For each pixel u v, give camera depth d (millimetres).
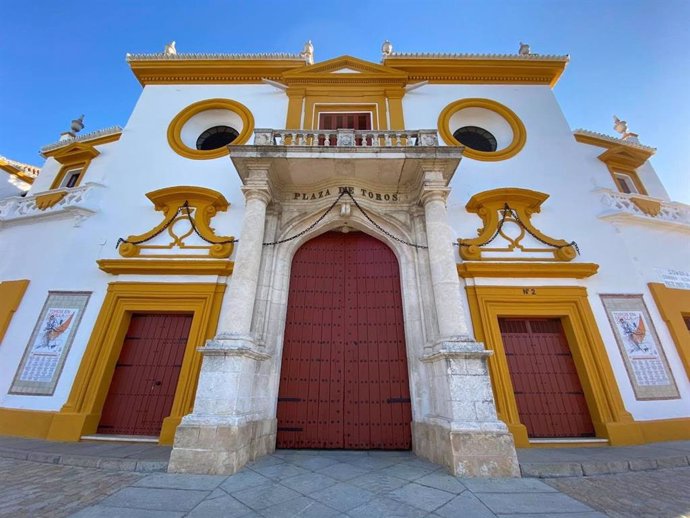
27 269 8516
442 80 11102
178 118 10438
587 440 6570
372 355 7379
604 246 8453
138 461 5113
